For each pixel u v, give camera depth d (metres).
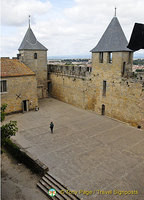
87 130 21.77
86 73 28.25
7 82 26.41
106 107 25.88
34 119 25.83
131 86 21.72
